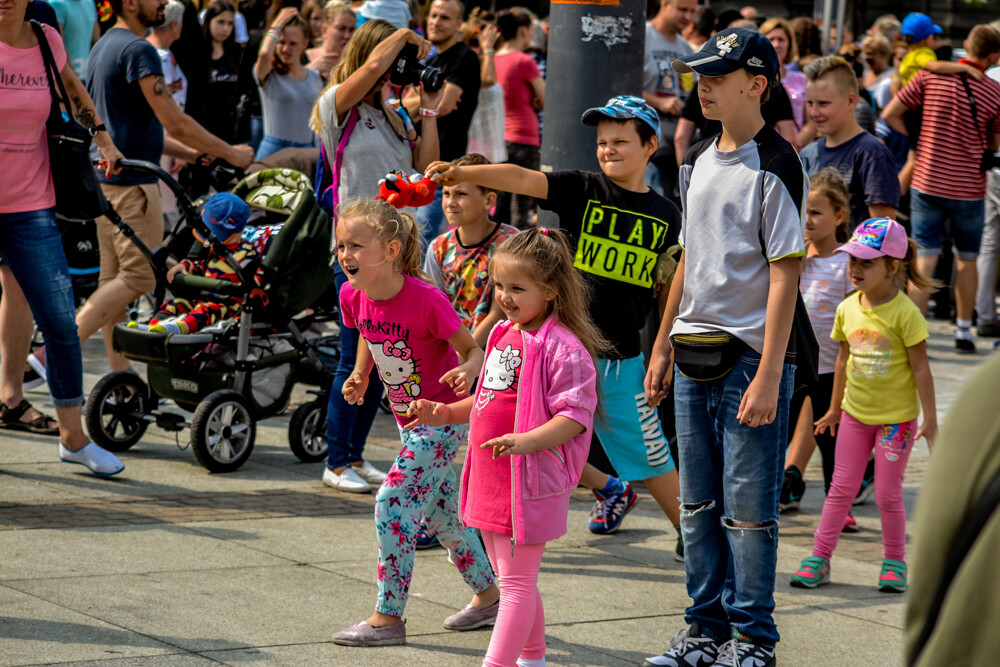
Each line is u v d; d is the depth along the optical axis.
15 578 11.89
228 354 17.36
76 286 21.92
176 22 25.38
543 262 9.90
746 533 10.30
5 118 14.69
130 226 19.33
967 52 28.80
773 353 9.92
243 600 11.77
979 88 28.12
